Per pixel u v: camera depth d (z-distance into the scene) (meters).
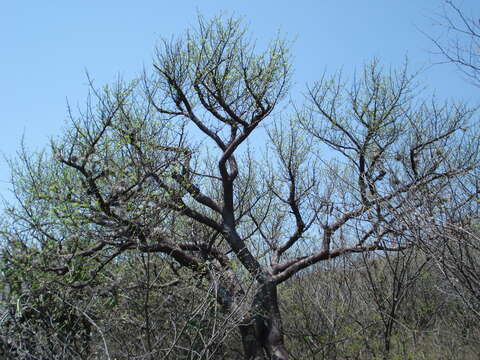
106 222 10.22
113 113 10.84
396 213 6.50
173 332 9.75
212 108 12.70
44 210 10.02
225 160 12.53
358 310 11.62
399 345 10.55
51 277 9.37
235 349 12.26
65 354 7.96
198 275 10.80
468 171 6.45
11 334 7.72
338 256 12.06
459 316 10.25
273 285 12.04
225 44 12.59
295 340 12.16
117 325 8.87
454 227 5.82
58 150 10.70
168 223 11.82
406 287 10.51
